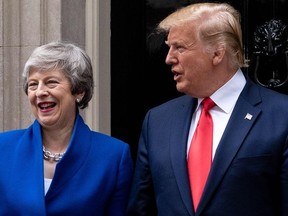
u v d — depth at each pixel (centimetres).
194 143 249
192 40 242
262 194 234
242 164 235
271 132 238
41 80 261
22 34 404
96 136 277
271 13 417
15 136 275
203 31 241
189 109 258
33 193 259
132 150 441
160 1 436
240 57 249
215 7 246
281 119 239
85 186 265
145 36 438
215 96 248
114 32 435
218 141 246
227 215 234
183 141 250
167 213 246
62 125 268
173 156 249
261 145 236
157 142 257
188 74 244
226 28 243
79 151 268
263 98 247
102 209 269
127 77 436
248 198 234
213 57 243
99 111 427
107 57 430
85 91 272
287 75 414
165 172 249
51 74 261
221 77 247
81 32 413
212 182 237
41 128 271
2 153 269
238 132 240
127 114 440
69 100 265
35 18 401
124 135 440
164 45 437
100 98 428
